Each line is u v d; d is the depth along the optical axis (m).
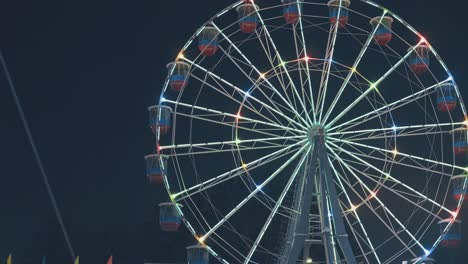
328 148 61.69
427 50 63.28
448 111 62.12
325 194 58.56
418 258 60.62
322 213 58.16
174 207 59.66
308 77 62.28
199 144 60.62
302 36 62.94
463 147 61.41
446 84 62.31
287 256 58.34
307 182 58.62
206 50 62.44
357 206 61.66
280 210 67.06
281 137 61.12
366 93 61.94
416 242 60.72
